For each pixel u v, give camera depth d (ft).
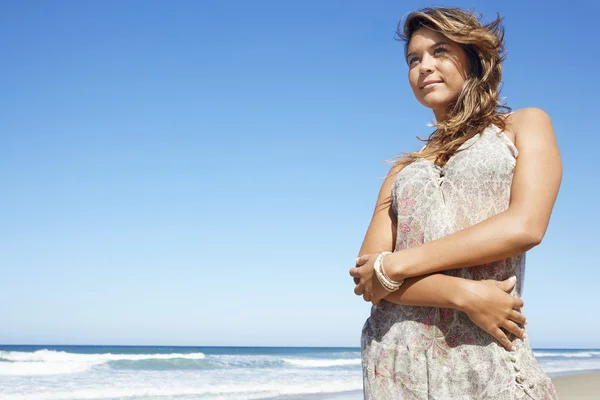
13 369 76.38
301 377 73.05
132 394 52.90
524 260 5.99
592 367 97.45
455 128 6.25
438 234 5.76
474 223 5.73
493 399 5.30
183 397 50.39
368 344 6.14
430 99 6.62
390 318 5.99
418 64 6.74
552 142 5.90
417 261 5.58
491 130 6.07
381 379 5.86
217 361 99.96
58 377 69.87
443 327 5.64
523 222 5.39
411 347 5.73
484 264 5.64
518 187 5.65
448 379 5.51
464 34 6.36
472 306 5.33
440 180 5.98
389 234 6.66
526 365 5.39
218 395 51.70
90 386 59.16
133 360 90.43
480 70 6.51
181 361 95.14
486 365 5.41
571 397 45.09
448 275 5.60
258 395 51.60
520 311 5.54
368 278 5.96
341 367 99.96
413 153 6.66
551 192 5.61
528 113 6.13
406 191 6.11
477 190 5.77
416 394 5.63
